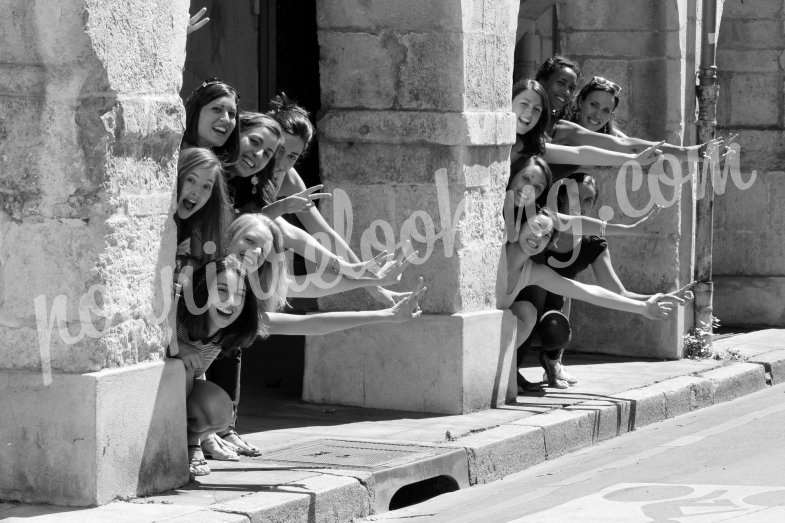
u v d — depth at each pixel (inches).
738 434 735.7
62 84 505.7
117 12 512.4
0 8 505.7
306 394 756.6
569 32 979.9
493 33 738.2
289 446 632.4
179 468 548.1
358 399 744.3
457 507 578.9
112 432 516.7
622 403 764.6
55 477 514.3
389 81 728.3
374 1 726.5
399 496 617.6
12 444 518.6
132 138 521.7
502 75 746.8
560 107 810.2
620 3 964.6
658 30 956.0
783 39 1135.6
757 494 563.2
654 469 637.3
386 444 637.3
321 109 745.6
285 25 1178.6
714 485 586.6
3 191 515.2
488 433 668.7
